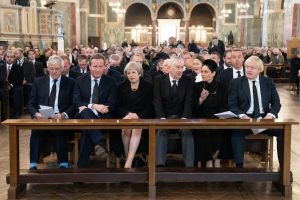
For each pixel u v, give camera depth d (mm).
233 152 4762
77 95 5207
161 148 4766
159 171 4410
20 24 14375
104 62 5242
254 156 5887
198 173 4379
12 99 8906
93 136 4754
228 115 4688
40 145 4824
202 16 32812
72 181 4363
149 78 6816
